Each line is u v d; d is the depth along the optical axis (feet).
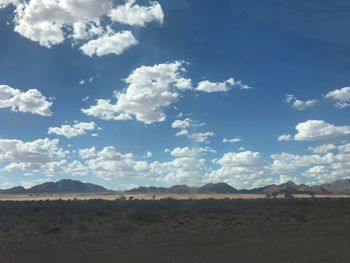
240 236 94.68
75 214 136.98
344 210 163.43
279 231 104.53
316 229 109.29
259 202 195.83
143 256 68.74
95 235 94.84
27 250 75.31
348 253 71.26
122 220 120.26
